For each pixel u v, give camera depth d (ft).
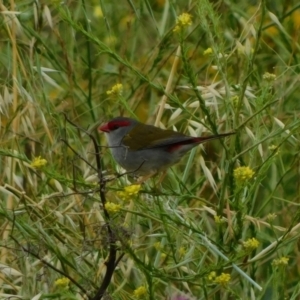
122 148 31.89
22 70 33.73
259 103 29.09
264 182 37.42
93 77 41.11
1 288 29.68
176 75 40.55
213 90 31.89
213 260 31.68
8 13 33.53
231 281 31.07
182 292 29.37
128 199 25.70
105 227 25.85
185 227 28.78
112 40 36.96
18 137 33.73
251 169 28.71
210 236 31.53
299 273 32.76
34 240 28.81
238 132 28.99
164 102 32.89
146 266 25.71
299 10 42.86
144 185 31.32
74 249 28.89
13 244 30.45
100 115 40.09
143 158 31.50
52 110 35.70
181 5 41.19
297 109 37.42
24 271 28.73
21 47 38.32
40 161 26.71
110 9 42.32
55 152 33.71
